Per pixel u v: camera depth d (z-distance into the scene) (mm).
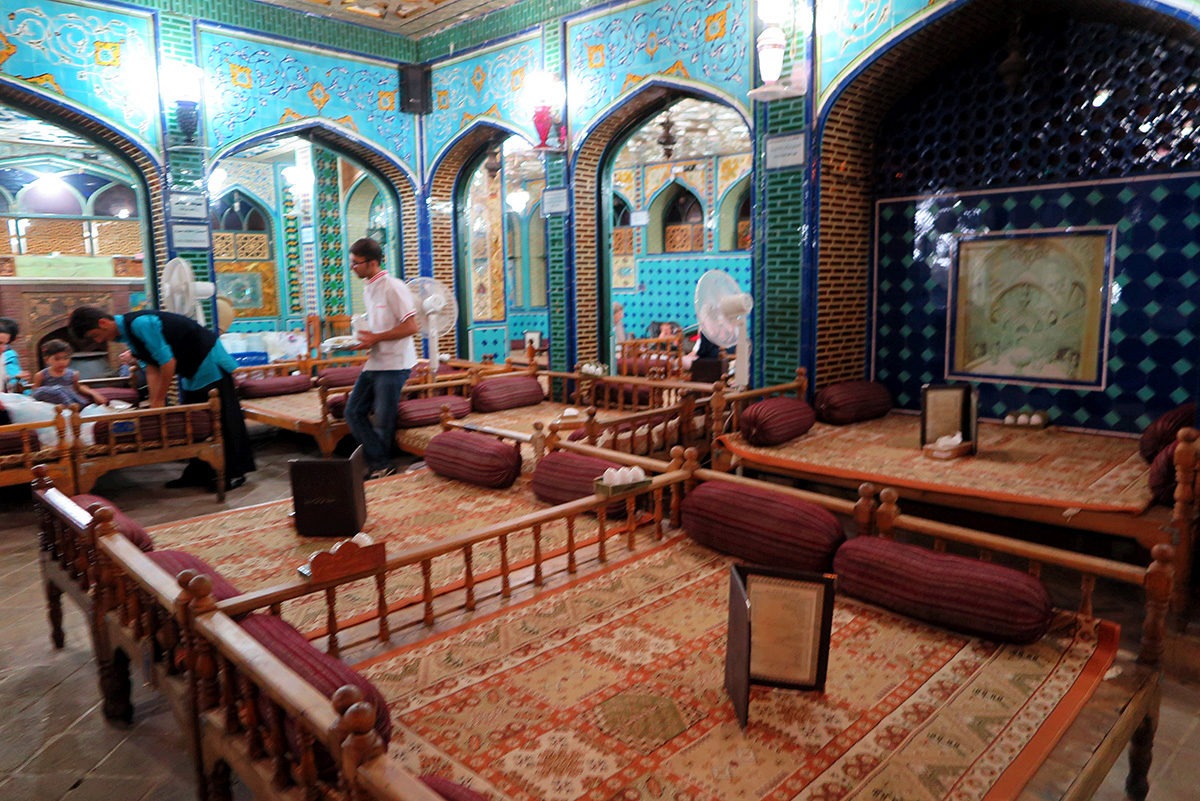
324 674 1933
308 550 3572
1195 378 5102
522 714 2207
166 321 5676
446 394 7555
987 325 5977
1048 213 5605
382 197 12188
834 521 3109
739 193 13836
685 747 2045
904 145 6219
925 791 1861
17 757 2773
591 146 7496
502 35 7867
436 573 3264
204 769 2256
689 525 3477
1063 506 3928
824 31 5688
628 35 6875
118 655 2912
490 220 12680
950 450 4887
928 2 5152
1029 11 5254
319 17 8000
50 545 3439
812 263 5957
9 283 12031
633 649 2582
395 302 5715
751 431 5281
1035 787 1898
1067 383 5652
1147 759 2484
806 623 2281
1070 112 5418
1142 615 3758
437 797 1400
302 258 12141
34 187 12836
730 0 6203
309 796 1746
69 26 6602
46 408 5535
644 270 15141
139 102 7012
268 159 13891
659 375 8297
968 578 2637
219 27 7367
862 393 6098
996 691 2303
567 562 3344
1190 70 4902
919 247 6238
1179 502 3582
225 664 2084
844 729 2119
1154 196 5145
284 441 8086
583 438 4988
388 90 8562
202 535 3791
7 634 3719
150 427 5594
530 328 14664
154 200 7383
